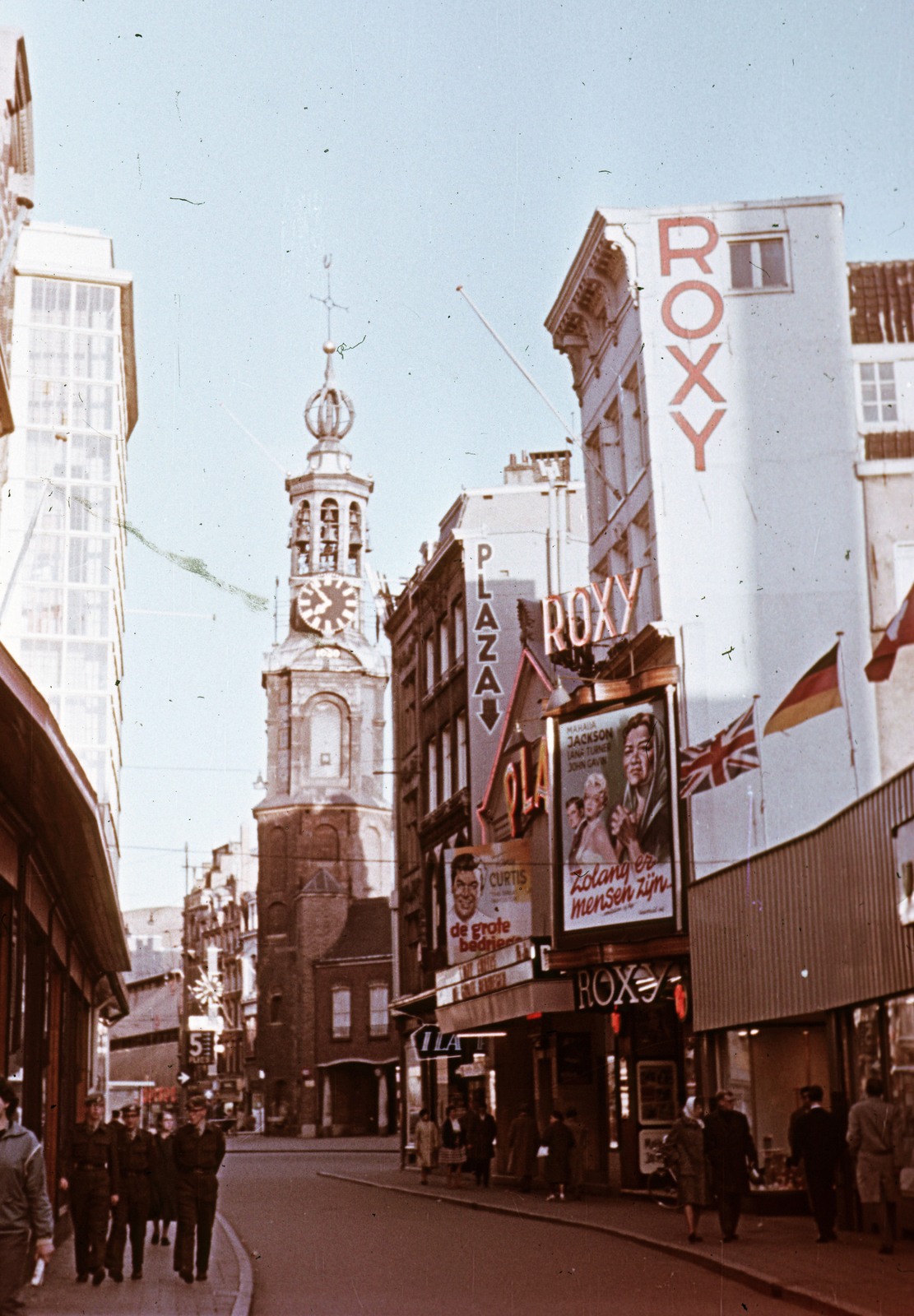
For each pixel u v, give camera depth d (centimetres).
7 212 2419
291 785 9319
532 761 3200
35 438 6269
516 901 3070
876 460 2794
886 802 1683
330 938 8925
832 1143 1616
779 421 2819
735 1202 1652
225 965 10856
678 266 2895
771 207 2906
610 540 3130
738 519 2770
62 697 6047
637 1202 2428
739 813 2569
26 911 1805
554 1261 1570
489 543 4256
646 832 2623
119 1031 14250
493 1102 3612
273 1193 3112
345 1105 8588
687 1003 2500
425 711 4691
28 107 2480
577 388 3406
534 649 3800
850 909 1805
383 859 9356
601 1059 2969
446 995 3481
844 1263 1398
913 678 2673
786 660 2697
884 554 2745
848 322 2859
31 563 6150
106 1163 1459
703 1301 1217
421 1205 2669
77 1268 1464
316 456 9750
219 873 11500
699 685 2677
